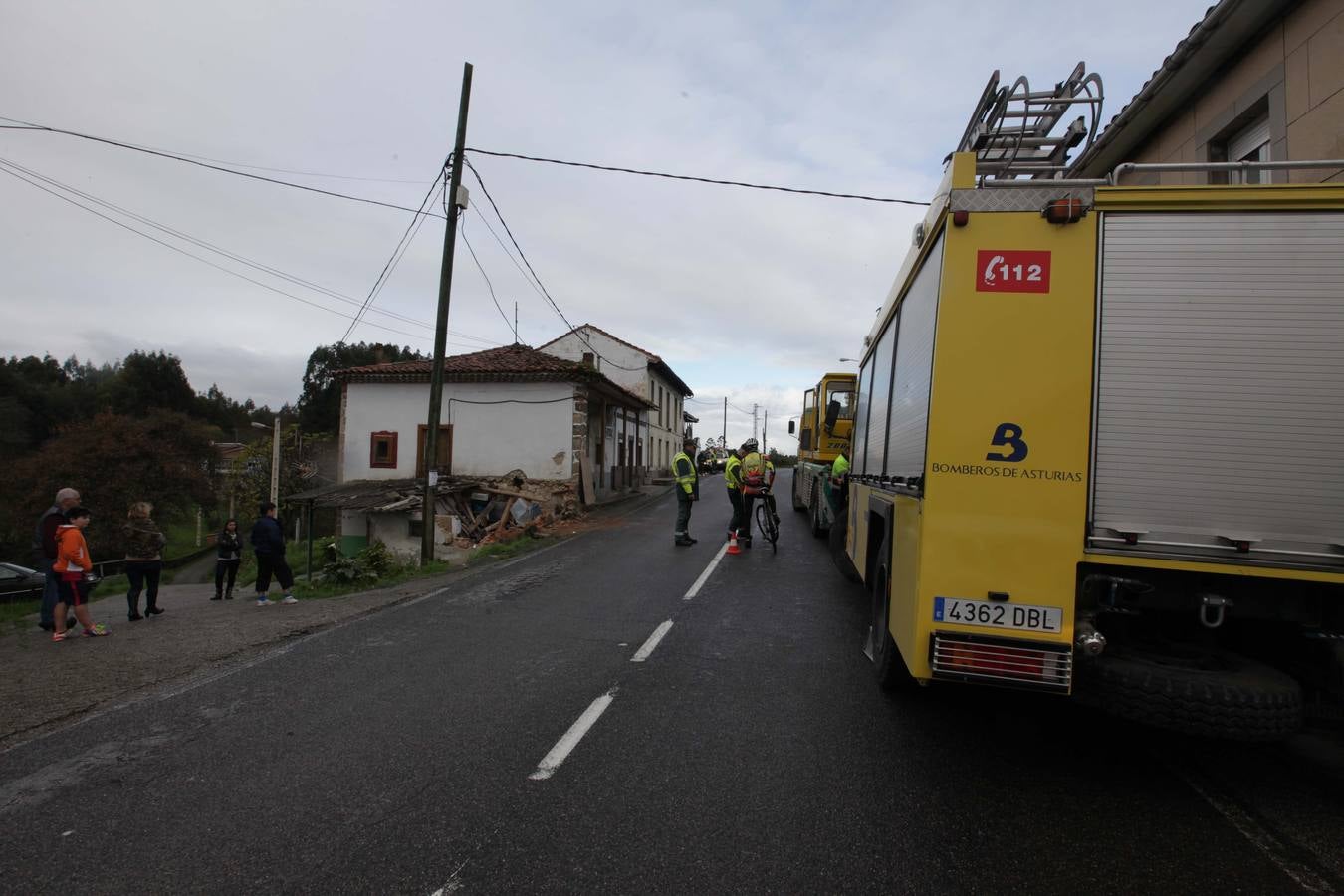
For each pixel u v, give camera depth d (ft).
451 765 12.78
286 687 17.56
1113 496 10.51
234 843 10.23
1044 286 10.78
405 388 71.92
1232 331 10.31
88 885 9.27
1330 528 10.04
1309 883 9.18
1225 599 10.64
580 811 11.00
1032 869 9.43
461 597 28.89
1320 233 10.16
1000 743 13.65
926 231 13.32
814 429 51.16
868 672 18.12
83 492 96.48
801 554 38.91
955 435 10.92
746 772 12.37
